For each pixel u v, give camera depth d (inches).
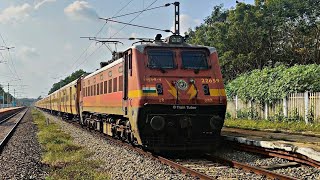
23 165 486.9
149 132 523.5
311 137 616.7
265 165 455.2
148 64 532.1
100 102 797.2
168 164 465.4
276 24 1508.4
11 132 1020.5
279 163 460.1
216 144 541.3
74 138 850.1
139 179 386.3
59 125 1294.3
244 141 554.6
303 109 868.6
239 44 1553.9
